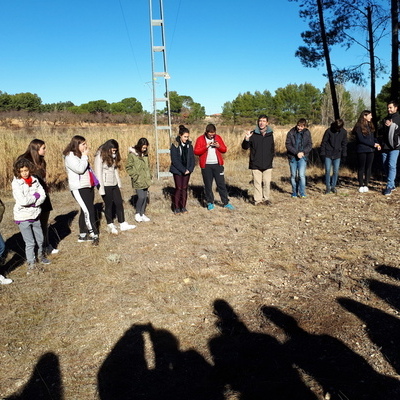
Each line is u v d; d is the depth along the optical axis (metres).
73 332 3.84
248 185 10.80
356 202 8.00
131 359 3.39
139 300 4.39
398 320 3.62
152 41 11.88
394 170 8.23
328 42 16.52
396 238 5.70
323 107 52.38
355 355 3.19
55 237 6.93
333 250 5.48
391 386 2.81
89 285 4.85
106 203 6.89
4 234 7.19
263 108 68.88
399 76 13.85
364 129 8.48
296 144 8.56
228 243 6.11
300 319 3.81
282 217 7.36
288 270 4.96
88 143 13.62
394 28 12.99
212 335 3.66
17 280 5.09
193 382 3.06
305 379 2.97
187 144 7.87
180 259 5.54
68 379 3.18
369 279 4.49
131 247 6.18
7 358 3.48
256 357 3.29
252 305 4.16
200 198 9.35
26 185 5.15
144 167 7.39
